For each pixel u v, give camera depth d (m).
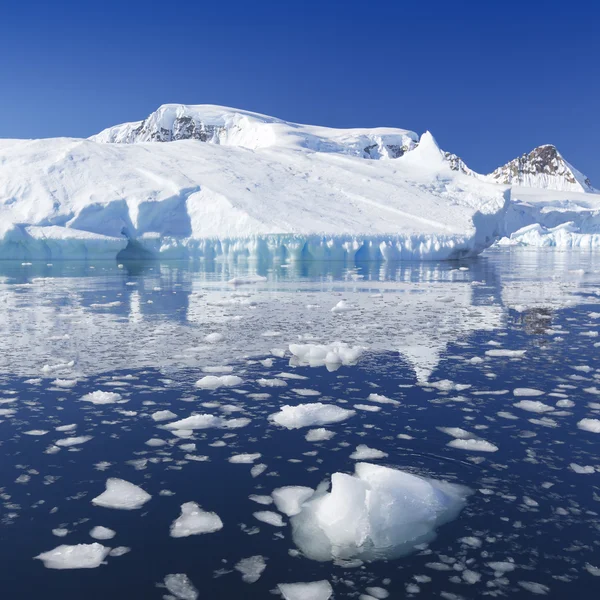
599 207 94.06
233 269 21.28
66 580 2.47
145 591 2.40
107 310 10.41
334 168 34.38
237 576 2.51
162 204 26.05
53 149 29.78
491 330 8.44
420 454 3.80
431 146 38.47
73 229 24.09
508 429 4.27
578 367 6.16
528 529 2.88
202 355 6.70
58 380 5.53
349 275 18.92
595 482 3.38
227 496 3.23
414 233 26.52
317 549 2.72
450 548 2.71
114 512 3.06
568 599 2.35
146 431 4.24
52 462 3.68
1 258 23.75
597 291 14.20
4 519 2.98
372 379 5.70
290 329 8.43
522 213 83.69
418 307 10.93
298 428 4.31
